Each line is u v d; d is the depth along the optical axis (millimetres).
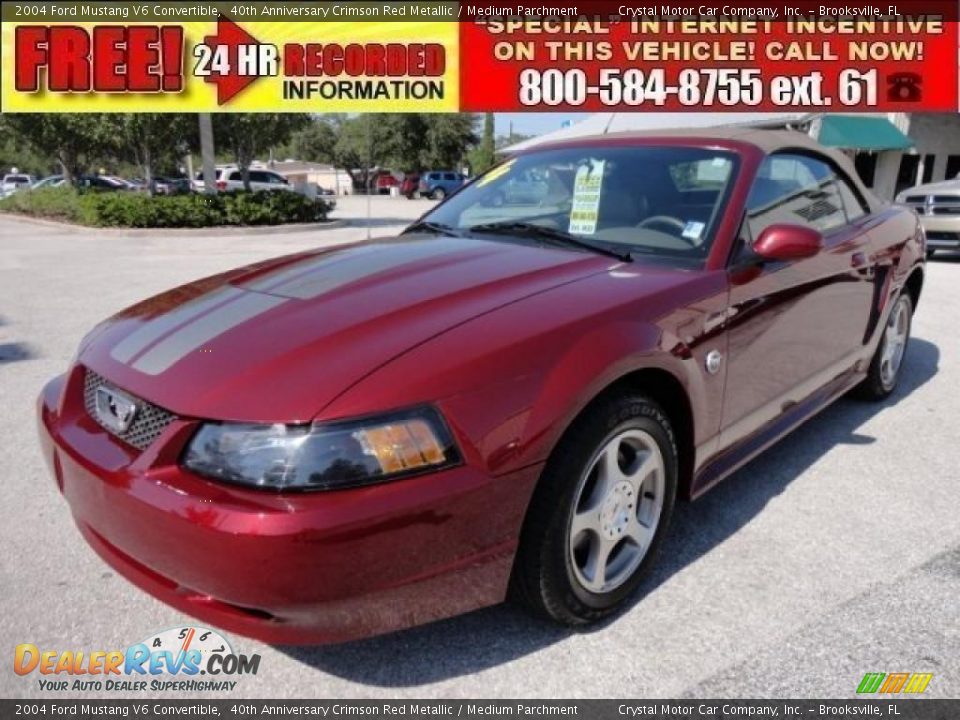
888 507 3086
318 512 1722
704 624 2344
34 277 9289
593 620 2316
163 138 18781
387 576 1811
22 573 2600
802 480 3344
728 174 2922
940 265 10305
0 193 45844
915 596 2473
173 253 12367
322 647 2256
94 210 17016
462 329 2074
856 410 4273
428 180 39625
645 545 2436
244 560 1729
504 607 2447
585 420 2109
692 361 2436
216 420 1849
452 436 1872
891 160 19953
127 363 2170
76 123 18641
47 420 2354
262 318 2252
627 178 3086
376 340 2029
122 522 1937
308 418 1784
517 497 1963
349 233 17047
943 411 4242
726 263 2668
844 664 2160
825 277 3238
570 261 2668
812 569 2637
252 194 18562
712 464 2766
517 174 3490
